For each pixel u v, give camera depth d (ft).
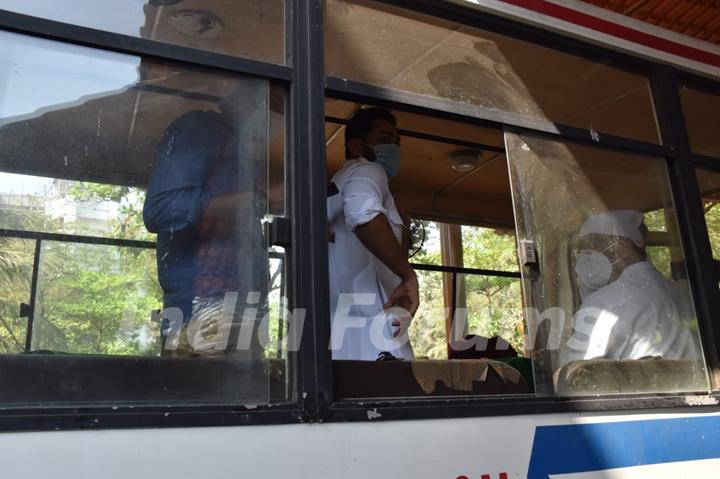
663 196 9.57
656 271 9.18
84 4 6.21
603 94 9.45
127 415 5.35
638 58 9.84
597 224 8.84
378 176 8.45
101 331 6.09
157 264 6.28
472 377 7.43
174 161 6.40
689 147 9.92
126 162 6.29
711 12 10.43
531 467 6.97
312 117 6.91
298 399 6.04
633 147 9.44
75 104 6.15
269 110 6.79
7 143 5.93
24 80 5.99
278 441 5.81
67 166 6.12
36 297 6.01
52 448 5.05
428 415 6.55
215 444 5.56
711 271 9.39
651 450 7.77
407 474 6.28
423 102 7.91
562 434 7.27
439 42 8.25
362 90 7.46
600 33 9.53
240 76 6.74
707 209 9.93
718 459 8.18
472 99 8.30
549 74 9.07
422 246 13.76
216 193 6.47
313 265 6.45
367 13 7.80
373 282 8.29
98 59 6.25
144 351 6.11
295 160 6.68
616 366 8.29
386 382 6.81
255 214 6.50
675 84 10.16
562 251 8.48
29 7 6.02
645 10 10.25
